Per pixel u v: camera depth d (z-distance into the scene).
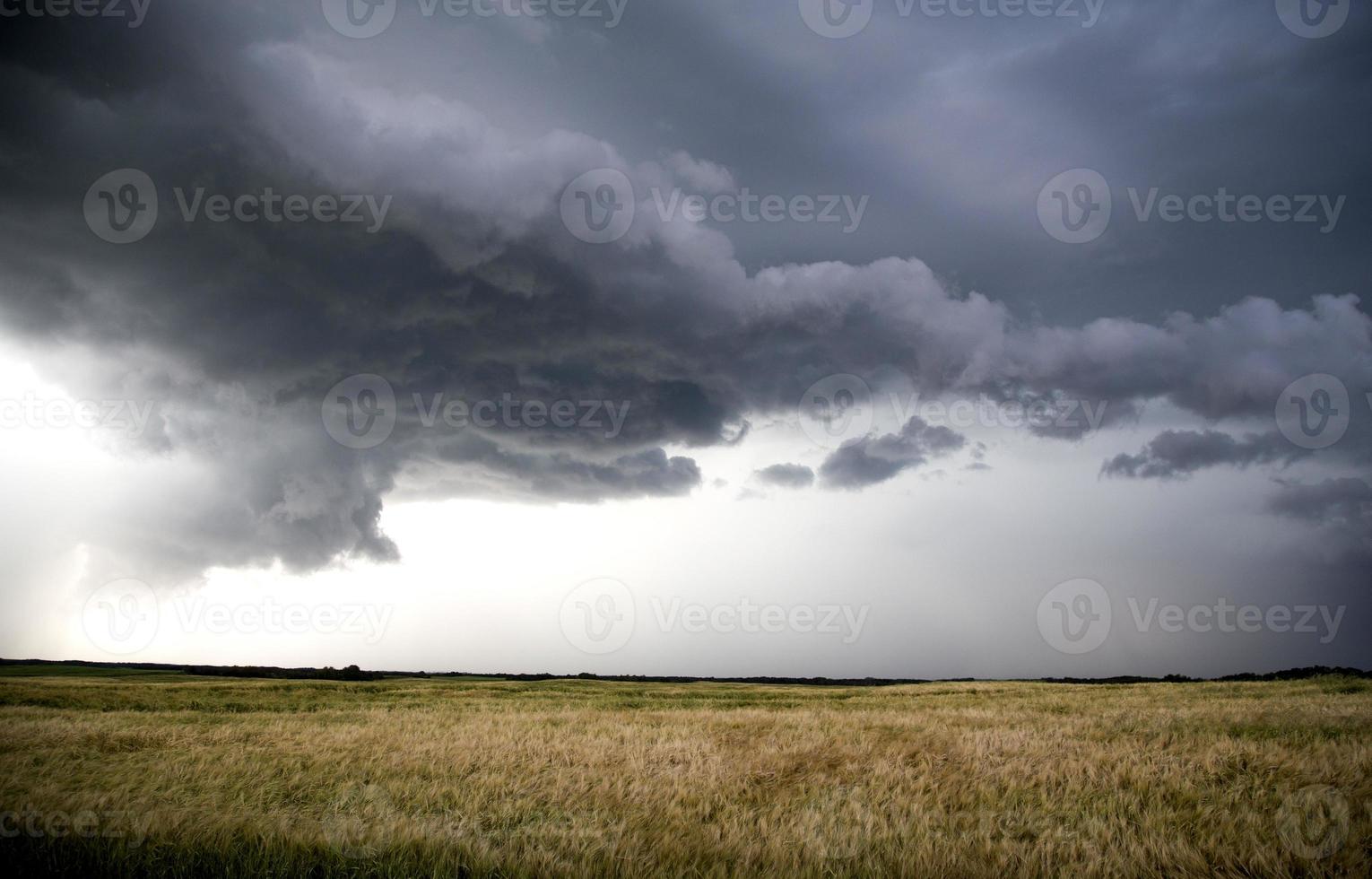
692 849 8.75
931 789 11.91
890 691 43.34
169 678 55.34
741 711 26.31
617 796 11.30
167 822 9.34
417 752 15.46
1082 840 8.92
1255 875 8.11
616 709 29.97
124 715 24.36
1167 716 20.33
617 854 8.53
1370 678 36.81
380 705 32.81
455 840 8.84
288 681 48.78
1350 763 12.12
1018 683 47.72
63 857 8.54
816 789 11.88
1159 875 8.06
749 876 8.05
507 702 34.84
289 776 13.04
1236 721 18.33
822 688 49.94
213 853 8.59
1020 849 8.70
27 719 21.08
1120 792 11.34
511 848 8.73
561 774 12.98
